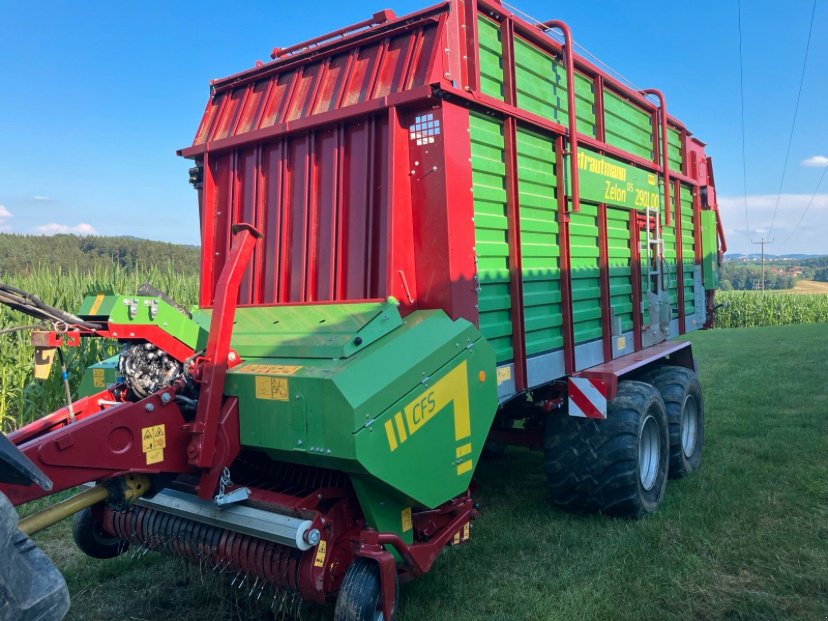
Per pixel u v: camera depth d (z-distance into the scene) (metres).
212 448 2.91
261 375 2.89
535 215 4.28
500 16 3.99
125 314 2.94
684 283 7.10
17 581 1.52
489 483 5.69
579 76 5.05
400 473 2.82
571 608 3.38
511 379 3.91
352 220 3.59
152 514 3.46
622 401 4.66
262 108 4.09
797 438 6.72
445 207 3.34
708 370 12.30
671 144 6.86
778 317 29.81
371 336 3.07
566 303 4.55
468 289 3.48
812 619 3.24
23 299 2.68
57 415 3.13
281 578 2.91
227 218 4.18
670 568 3.80
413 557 3.02
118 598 3.65
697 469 5.81
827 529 4.28
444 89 3.29
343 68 3.83
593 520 4.65
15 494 2.42
